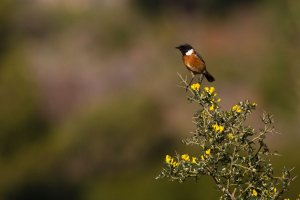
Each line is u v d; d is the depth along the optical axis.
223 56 35.31
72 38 39.47
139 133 30.05
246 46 35.28
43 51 38.47
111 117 30.22
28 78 35.59
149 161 29.77
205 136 6.95
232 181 6.97
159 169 27.98
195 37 38.97
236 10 39.59
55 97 35.56
